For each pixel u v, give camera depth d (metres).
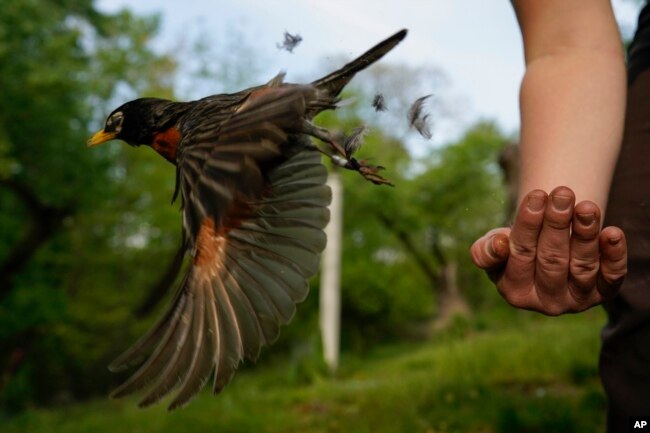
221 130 0.69
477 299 11.84
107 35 6.76
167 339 0.74
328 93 0.77
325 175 0.79
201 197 0.70
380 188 10.77
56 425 4.21
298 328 9.23
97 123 6.55
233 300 0.75
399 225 11.28
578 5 0.85
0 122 5.90
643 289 0.87
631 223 0.89
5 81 5.87
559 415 2.43
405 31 0.76
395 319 11.62
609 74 0.83
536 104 0.83
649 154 0.89
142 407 0.72
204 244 0.75
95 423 3.73
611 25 0.85
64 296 7.34
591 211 0.70
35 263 7.22
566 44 0.84
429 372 3.75
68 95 6.16
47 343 9.02
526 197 0.72
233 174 0.67
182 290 0.75
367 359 7.48
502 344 3.84
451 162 11.26
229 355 0.73
